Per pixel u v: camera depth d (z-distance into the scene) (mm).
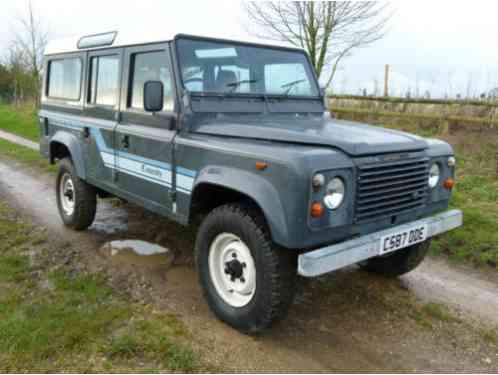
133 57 3979
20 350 2789
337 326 3336
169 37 3529
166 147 3570
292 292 2936
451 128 8820
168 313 3387
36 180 7855
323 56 9211
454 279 4160
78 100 4895
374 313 3533
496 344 3162
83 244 4793
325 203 2695
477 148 8102
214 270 3301
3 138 12984
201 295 3723
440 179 3559
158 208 3803
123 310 3354
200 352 2924
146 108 3381
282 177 2668
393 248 3051
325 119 3949
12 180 7805
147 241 4930
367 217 2967
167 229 5297
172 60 3494
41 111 5785
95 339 2957
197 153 3281
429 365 2916
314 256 2637
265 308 2908
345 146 2820
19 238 4852
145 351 2859
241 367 2807
